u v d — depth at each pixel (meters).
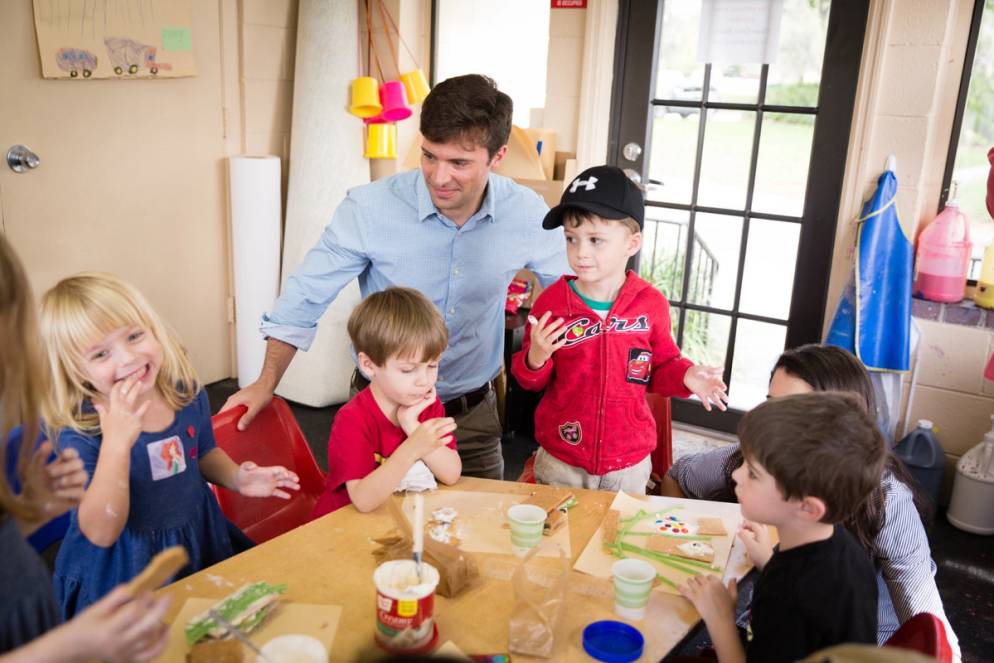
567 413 2.01
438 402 1.79
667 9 3.43
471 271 2.07
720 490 1.98
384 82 3.94
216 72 3.71
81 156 3.27
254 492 1.70
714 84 3.41
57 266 3.27
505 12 4.65
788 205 3.38
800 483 1.14
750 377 3.63
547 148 3.71
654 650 1.21
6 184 3.06
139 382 1.43
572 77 3.68
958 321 3.02
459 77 1.86
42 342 1.44
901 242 3.04
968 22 2.90
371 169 4.03
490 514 1.58
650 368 2.03
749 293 3.55
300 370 3.87
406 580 1.18
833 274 3.25
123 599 0.87
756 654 1.20
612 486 2.02
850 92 3.13
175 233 3.70
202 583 1.32
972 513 2.99
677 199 3.62
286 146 4.12
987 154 3.00
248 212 3.70
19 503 0.92
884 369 3.09
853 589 1.17
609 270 1.87
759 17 3.25
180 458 1.62
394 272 2.08
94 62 3.22
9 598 0.90
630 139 3.62
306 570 1.37
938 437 3.14
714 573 1.42
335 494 1.67
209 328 3.96
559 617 1.23
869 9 2.99
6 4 2.94
